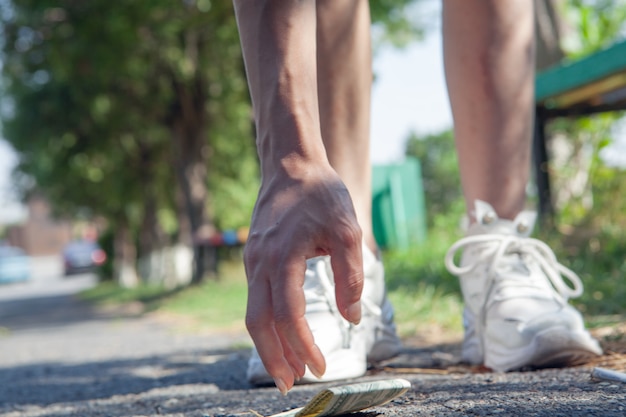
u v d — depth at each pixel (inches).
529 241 76.0
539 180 206.7
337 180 43.6
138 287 730.8
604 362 71.1
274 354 42.1
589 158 232.7
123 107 587.8
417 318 147.3
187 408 64.8
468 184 77.7
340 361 72.2
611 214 197.9
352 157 75.7
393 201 349.1
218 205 781.9
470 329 77.3
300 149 44.5
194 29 474.3
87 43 450.6
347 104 74.7
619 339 85.9
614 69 167.8
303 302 41.4
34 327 365.4
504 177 76.3
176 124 557.3
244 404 62.4
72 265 1686.8
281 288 41.4
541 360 69.8
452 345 106.6
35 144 650.2
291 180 43.7
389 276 229.8
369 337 77.5
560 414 47.3
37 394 93.3
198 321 259.8
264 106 45.9
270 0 46.4
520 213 76.9
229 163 734.5
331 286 72.8
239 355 118.3
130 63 485.4
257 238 42.9
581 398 51.5
